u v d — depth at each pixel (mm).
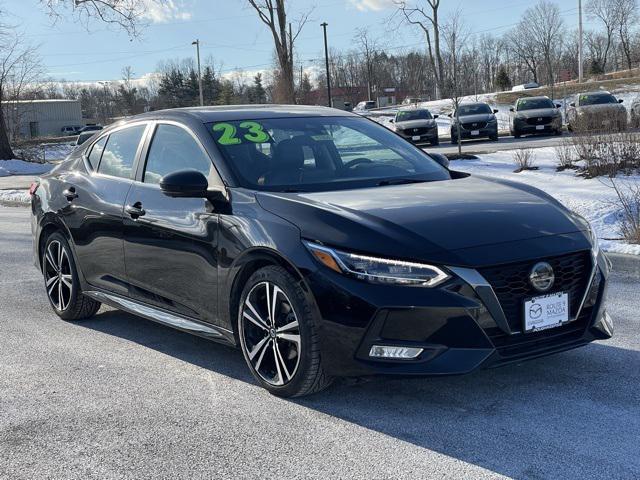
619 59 96938
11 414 3838
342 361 3520
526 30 79500
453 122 25453
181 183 4070
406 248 3434
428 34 37375
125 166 5184
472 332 3385
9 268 8133
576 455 3111
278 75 30734
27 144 37562
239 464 3160
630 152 12047
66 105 82562
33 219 6133
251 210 4004
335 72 92750
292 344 3785
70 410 3867
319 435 3426
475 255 3430
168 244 4516
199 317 4426
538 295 3531
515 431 3381
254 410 3770
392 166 4758
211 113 4898
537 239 3617
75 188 5531
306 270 3582
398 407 3727
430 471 3014
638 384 3943
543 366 4277
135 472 3125
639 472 2941
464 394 3875
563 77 77688
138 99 103062
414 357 3396
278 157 4500
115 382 4289
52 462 3252
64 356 4848
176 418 3707
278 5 28781
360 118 5414
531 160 14695
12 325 5711
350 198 3982
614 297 5895
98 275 5320
